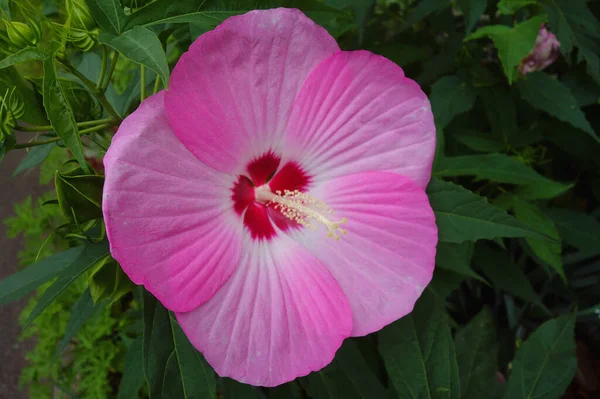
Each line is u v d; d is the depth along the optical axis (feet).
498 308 2.62
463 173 1.78
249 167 1.33
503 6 1.88
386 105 1.32
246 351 1.28
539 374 1.59
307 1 1.32
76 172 1.31
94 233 1.54
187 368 1.34
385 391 1.56
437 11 2.09
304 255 1.36
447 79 2.05
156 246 1.18
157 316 1.35
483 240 2.20
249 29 1.19
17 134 4.01
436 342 1.52
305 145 1.36
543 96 1.95
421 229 1.34
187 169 1.20
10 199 4.01
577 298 2.58
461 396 1.67
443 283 1.85
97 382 2.50
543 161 2.19
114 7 1.20
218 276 1.26
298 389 2.01
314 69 1.27
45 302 1.31
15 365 3.56
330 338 1.31
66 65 1.31
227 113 1.23
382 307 1.35
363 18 1.86
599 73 1.90
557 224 2.19
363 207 1.36
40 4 1.60
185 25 1.56
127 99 1.56
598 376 2.71
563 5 1.90
